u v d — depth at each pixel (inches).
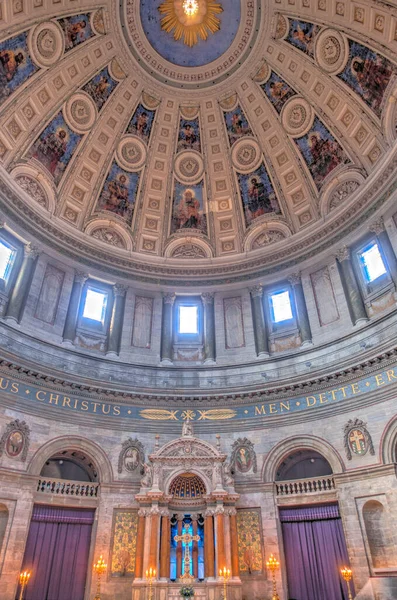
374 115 867.4
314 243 924.0
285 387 794.8
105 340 890.7
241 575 678.5
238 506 729.6
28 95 885.2
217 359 899.4
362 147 900.6
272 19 940.0
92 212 999.0
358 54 859.4
